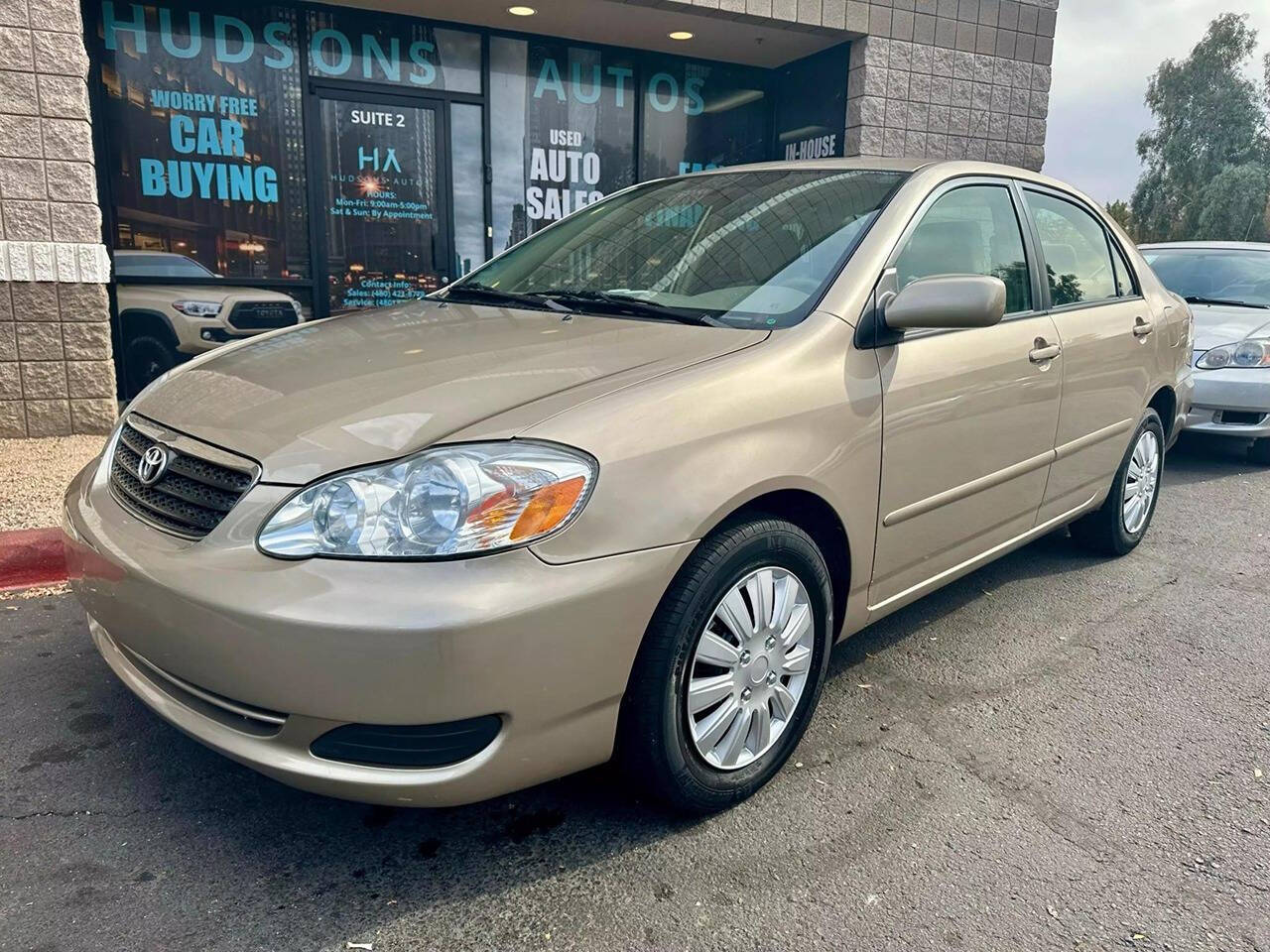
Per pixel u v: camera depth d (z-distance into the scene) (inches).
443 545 73.4
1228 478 253.4
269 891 83.0
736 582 90.9
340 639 71.2
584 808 96.2
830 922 80.9
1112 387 155.0
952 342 116.8
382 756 75.6
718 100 355.3
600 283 121.9
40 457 215.0
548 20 298.7
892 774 104.2
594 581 77.5
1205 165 1760.6
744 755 96.3
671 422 84.4
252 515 78.1
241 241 287.3
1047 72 358.9
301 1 280.1
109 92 266.7
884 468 105.9
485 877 85.6
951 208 125.0
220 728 81.0
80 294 234.1
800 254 111.6
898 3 321.4
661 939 78.4
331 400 87.7
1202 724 117.9
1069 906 83.8
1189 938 80.4
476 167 314.8
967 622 148.2
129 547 84.0
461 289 135.3
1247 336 260.1
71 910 79.7
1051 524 149.6
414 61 298.8
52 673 121.5
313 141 289.1
